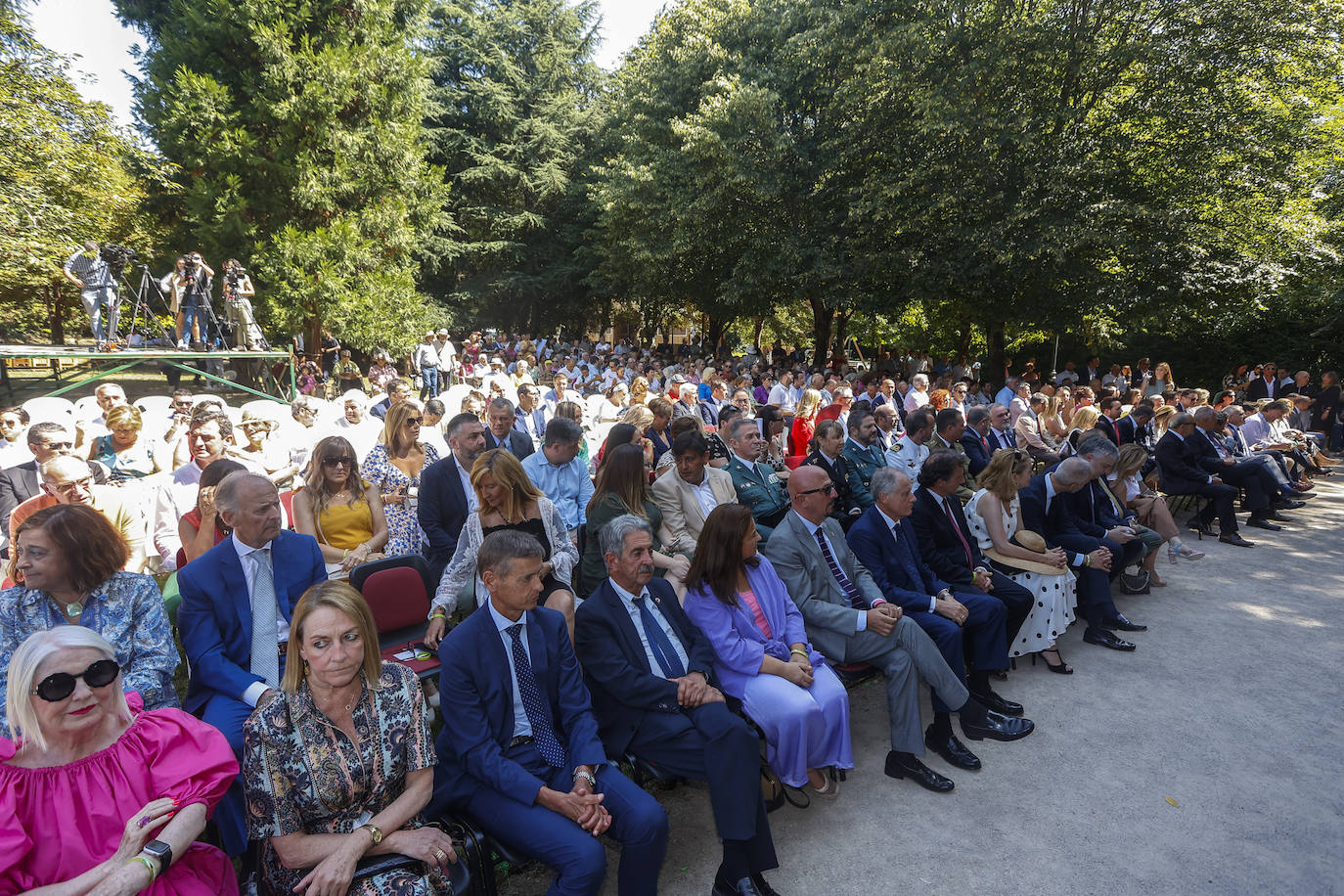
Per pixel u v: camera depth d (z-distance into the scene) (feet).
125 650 9.37
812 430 30.42
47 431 14.35
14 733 6.71
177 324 48.93
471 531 13.55
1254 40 49.70
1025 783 12.75
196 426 17.44
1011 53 52.65
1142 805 12.09
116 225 76.64
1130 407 36.19
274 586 11.19
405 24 86.33
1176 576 23.66
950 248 57.88
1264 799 12.26
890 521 15.47
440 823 9.34
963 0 55.21
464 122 115.55
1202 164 52.08
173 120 65.98
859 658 13.30
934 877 10.41
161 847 6.64
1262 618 20.17
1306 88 52.80
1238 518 30.76
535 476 17.66
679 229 71.87
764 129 65.05
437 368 71.87
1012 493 17.25
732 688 12.00
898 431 29.94
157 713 7.44
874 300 64.54
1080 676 16.79
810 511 14.23
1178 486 27.91
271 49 67.46
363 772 8.04
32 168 56.59
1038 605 16.66
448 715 9.52
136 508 15.69
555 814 8.99
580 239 115.55
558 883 8.66
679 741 10.46
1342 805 12.11
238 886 8.45
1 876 6.51
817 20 65.21
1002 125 51.65
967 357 92.32
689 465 16.76
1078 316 56.75
